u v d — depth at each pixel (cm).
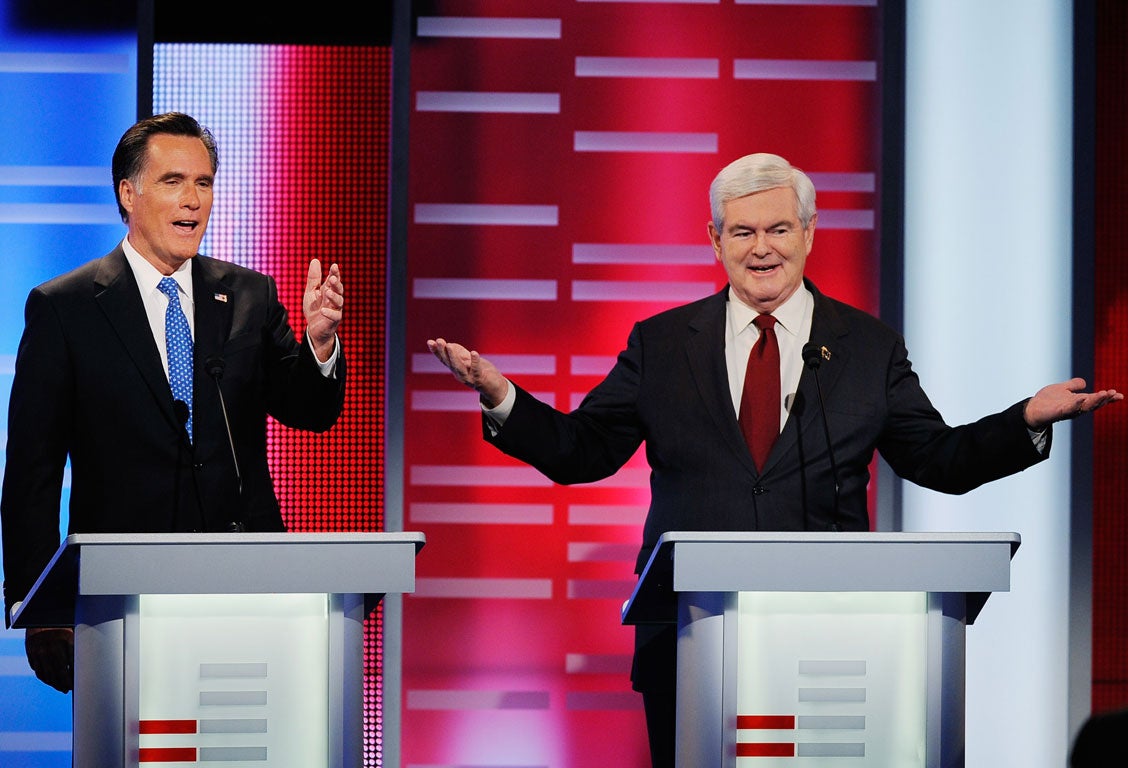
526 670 1588
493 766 1577
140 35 1588
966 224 1628
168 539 762
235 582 765
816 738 811
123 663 773
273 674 794
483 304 1612
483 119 1623
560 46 1633
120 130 1606
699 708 801
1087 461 1600
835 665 816
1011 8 1642
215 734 786
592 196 1627
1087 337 1619
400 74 1600
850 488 1038
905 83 1634
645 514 1603
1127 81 1669
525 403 1030
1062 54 1641
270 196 1616
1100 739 527
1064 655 1596
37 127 1602
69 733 1558
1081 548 1597
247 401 1035
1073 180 1625
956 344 1623
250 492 1028
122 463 1005
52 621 911
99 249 1596
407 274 1605
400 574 779
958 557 796
